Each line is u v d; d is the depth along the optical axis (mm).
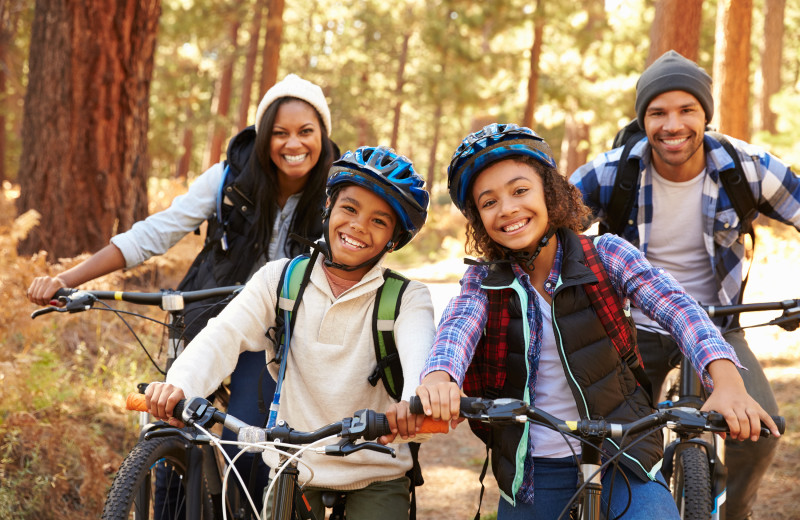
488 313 2400
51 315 5387
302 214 3352
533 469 2395
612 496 2273
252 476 2373
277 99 3281
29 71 7230
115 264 3305
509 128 2352
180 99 25359
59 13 7094
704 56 23859
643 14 20797
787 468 5215
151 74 7629
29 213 5504
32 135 7137
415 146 52281
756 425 1892
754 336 8594
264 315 2557
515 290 2373
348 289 2465
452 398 1959
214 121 25203
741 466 3213
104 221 7152
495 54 21609
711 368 2064
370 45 36969
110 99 7199
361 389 2484
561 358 2297
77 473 4352
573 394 2289
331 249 2438
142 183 7555
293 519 2229
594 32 23047
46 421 4457
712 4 22156
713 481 2955
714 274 3396
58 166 7055
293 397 2531
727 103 12398
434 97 23328
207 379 2396
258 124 3293
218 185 3389
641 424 1932
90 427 4707
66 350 5758
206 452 2910
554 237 2451
